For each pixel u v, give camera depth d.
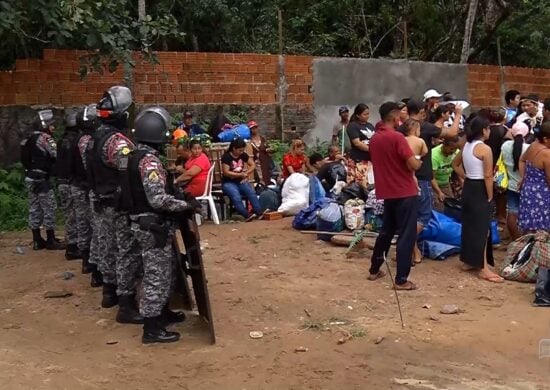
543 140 7.36
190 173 10.37
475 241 7.52
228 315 6.34
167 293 5.73
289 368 5.16
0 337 5.97
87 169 6.70
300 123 14.44
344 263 8.11
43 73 12.01
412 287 7.07
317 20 18.23
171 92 13.19
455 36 18.89
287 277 7.55
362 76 15.02
